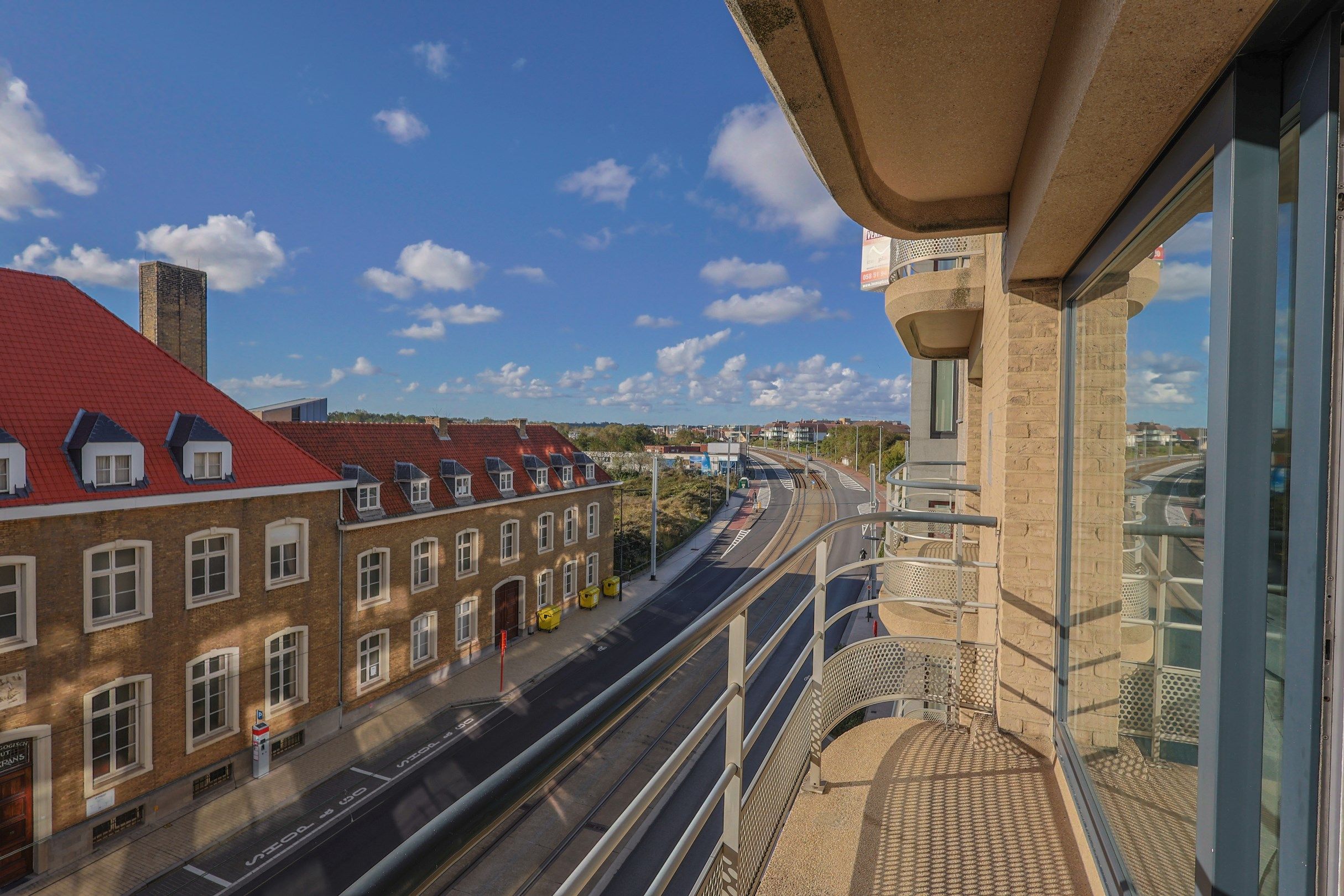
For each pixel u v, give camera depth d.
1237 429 1.28
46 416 13.29
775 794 2.21
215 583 15.11
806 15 1.69
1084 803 2.53
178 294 23.92
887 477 9.36
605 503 32.31
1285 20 1.16
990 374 5.06
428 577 21.69
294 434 20.44
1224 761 1.29
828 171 2.71
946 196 3.38
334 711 18.12
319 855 13.44
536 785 0.73
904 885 2.34
